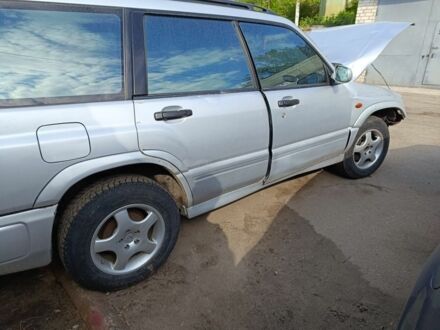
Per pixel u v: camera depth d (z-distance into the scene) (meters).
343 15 13.13
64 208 1.78
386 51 9.31
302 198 3.21
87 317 1.85
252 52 2.42
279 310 1.92
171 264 2.28
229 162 2.33
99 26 1.74
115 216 1.85
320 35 4.12
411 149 4.68
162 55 1.95
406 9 8.69
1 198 1.48
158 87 1.93
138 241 1.99
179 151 2.01
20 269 1.67
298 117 2.68
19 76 1.53
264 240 2.56
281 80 2.60
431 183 3.57
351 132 3.25
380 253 2.42
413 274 2.20
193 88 2.09
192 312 1.90
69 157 1.61
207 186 2.29
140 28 1.86
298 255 2.39
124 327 1.79
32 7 1.56
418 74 8.93
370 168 3.67
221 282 2.13
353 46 3.42
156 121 1.87
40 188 1.56
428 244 2.52
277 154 2.65
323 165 3.24
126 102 1.79
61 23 1.63
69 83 1.65
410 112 6.75
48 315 1.88
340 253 2.42
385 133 3.66
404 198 3.23
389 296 2.02
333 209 3.02
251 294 2.04
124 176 1.90
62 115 1.59
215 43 2.21
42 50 1.59
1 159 1.43
